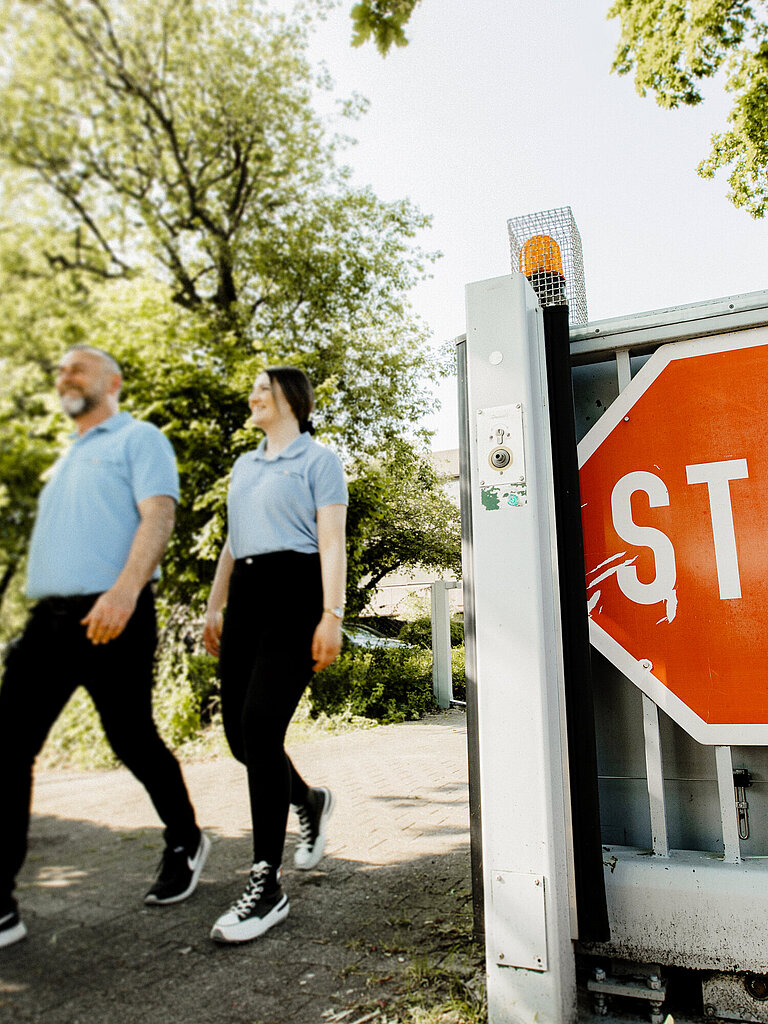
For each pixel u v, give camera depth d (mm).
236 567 1800
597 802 1582
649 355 1968
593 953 1647
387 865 2266
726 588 1731
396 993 1537
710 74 6629
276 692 1811
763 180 7168
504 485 1645
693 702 1711
